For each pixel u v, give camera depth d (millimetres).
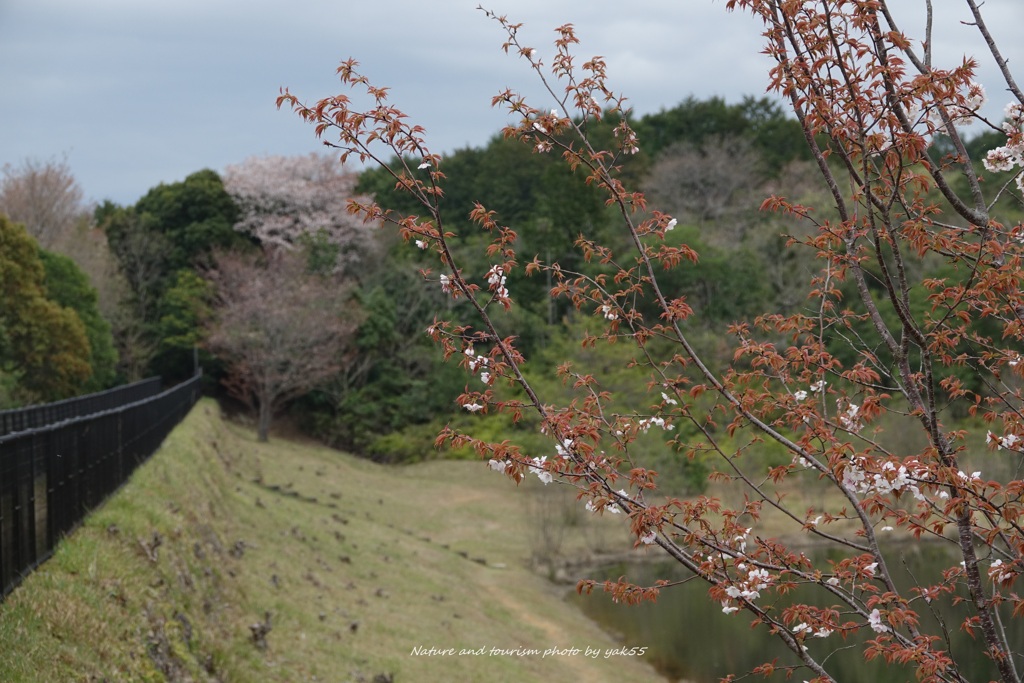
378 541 22797
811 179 43812
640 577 23672
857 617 12344
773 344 5516
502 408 4430
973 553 4117
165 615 8789
